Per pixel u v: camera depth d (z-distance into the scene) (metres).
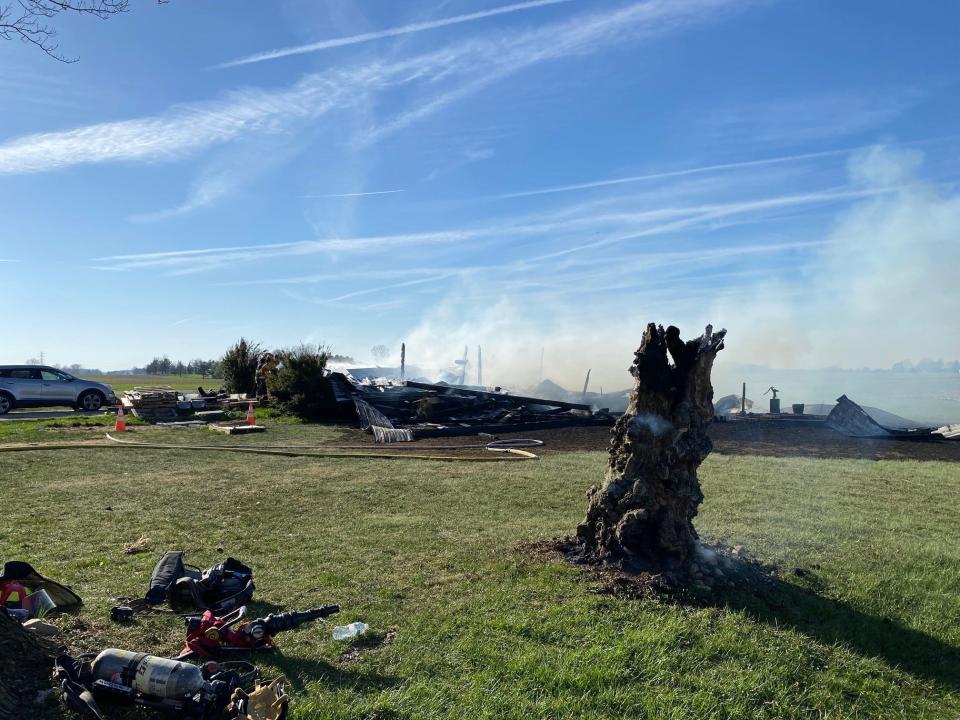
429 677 4.40
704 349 6.48
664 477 6.52
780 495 11.12
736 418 24.94
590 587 6.09
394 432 18.67
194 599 5.43
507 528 8.32
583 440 18.78
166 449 15.19
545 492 10.78
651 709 4.09
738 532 8.55
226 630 4.61
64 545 7.22
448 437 19.69
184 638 4.81
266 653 4.62
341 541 7.58
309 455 14.84
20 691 3.83
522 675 4.45
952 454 16.80
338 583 6.09
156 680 3.72
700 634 5.22
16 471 11.82
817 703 4.40
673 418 6.65
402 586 6.05
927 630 5.67
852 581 6.66
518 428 21.45
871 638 5.43
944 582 6.75
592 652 4.77
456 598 5.79
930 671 5.01
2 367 24.70
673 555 6.54
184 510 9.05
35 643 4.24
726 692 4.40
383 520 8.66
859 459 15.63
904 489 11.89
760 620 5.61
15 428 18.56
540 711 4.01
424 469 13.11
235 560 5.96
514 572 6.49
